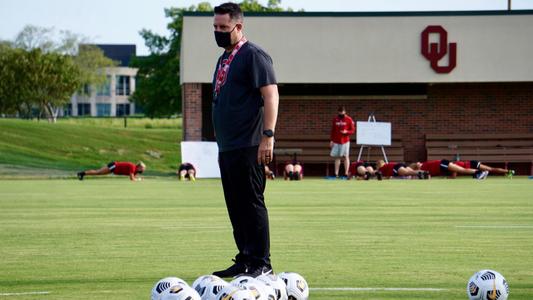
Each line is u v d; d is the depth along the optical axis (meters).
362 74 50.75
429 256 14.95
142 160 65.12
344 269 13.46
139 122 137.12
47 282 12.26
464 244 16.62
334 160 52.28
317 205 26.72
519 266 13.74
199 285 9.38
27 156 59.38
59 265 13.95
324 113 54.25
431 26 50.50
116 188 36.53
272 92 12.31
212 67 50.12
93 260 14.53
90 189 35.69
